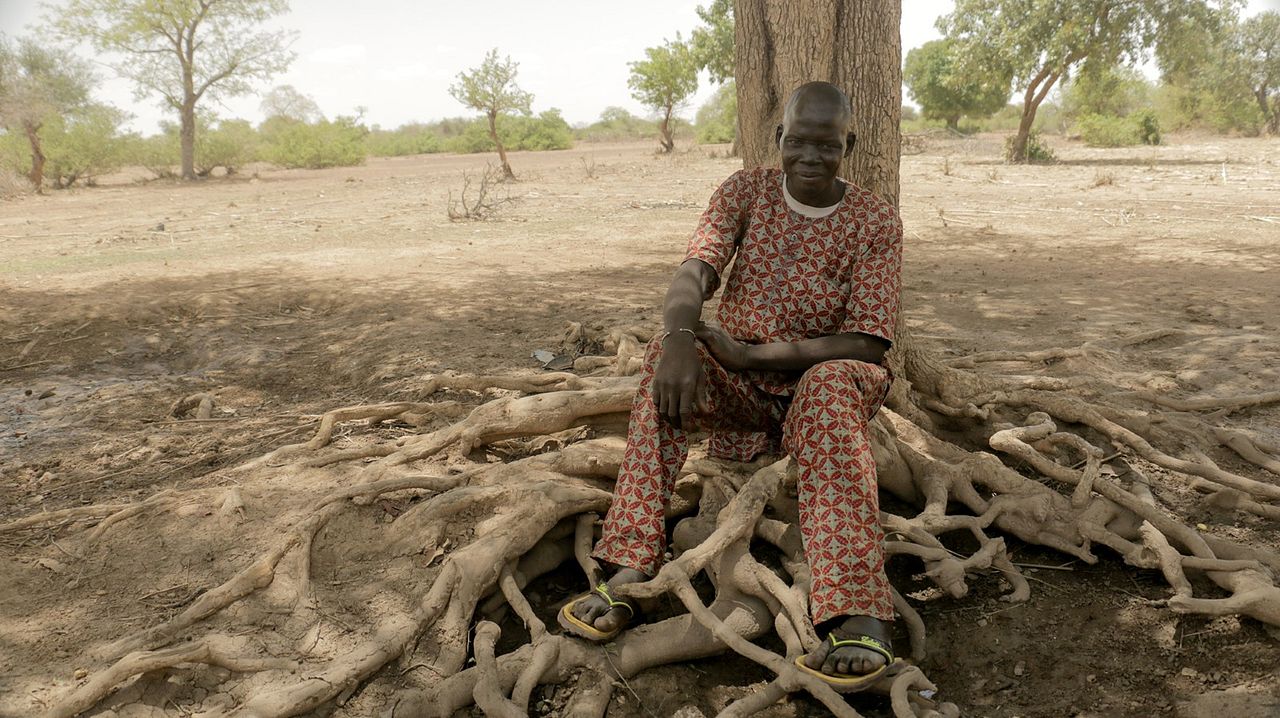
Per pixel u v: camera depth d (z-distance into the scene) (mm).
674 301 2791
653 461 2773
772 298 2941
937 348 5535
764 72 3734
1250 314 6402
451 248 11531
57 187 28594
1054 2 25500
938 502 3289
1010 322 6402
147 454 4188
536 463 3473
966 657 2830
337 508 3211
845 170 3646
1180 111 43875
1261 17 40094
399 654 2656
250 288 8359
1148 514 3133
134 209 19625
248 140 38031
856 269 2879
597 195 19359
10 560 3104
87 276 9391
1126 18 24906
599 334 5664
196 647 2533
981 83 28094
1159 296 7309
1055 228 12523
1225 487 3443
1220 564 2895
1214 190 17219
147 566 3043
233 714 2367
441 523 3143
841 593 2443
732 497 3039
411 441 3832
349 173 33875
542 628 2770
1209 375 4742
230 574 2973
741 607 2789
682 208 16375
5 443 4543
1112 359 4949
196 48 31594
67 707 2352
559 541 3262
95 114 29734
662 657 2721
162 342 6660
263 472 3666
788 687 2465
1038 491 3326
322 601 2871
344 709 2500
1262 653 2645
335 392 5195
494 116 25172
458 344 5766
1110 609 2959
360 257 10703
